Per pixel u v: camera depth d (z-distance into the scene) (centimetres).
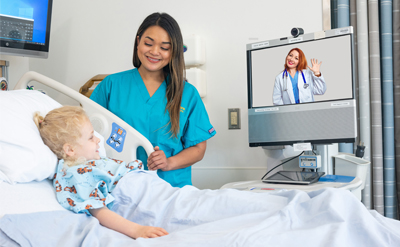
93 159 123
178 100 168
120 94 173
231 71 227
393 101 217
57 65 251
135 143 154
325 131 170
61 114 118
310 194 109
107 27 244
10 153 102
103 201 106
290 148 189
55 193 108
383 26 214
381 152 212
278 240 85
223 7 227
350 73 165
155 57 161
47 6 207
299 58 176
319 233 88
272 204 105
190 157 172
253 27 224
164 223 108
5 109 111
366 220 92
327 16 215
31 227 88
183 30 233
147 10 238
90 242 87
